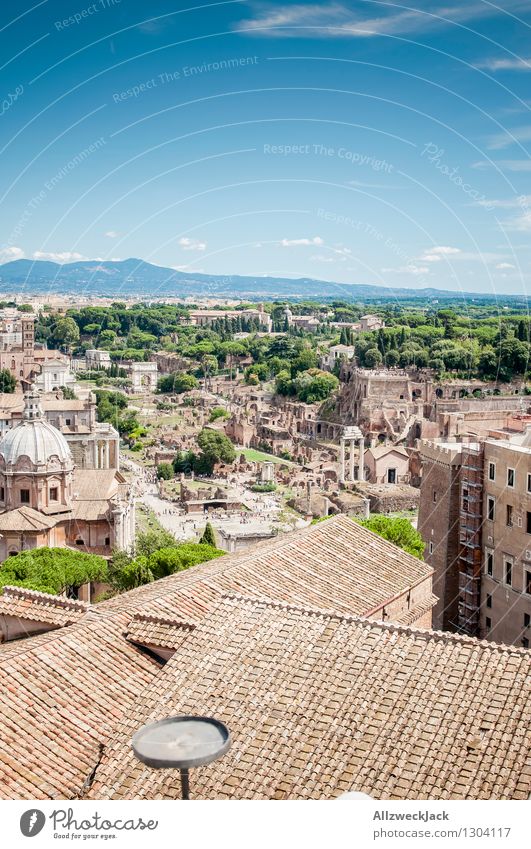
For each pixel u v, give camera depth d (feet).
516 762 101.60
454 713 110.32
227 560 187.93
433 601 201.05
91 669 134.31
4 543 409.90
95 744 119.14
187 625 141.49
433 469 363.56
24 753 114.73
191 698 122.83
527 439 319.06
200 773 110.11
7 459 419.54
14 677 127.34
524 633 302.25
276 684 121.60
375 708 113.91
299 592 168.25
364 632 127.85
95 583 355.56
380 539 203.41
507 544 312.91
